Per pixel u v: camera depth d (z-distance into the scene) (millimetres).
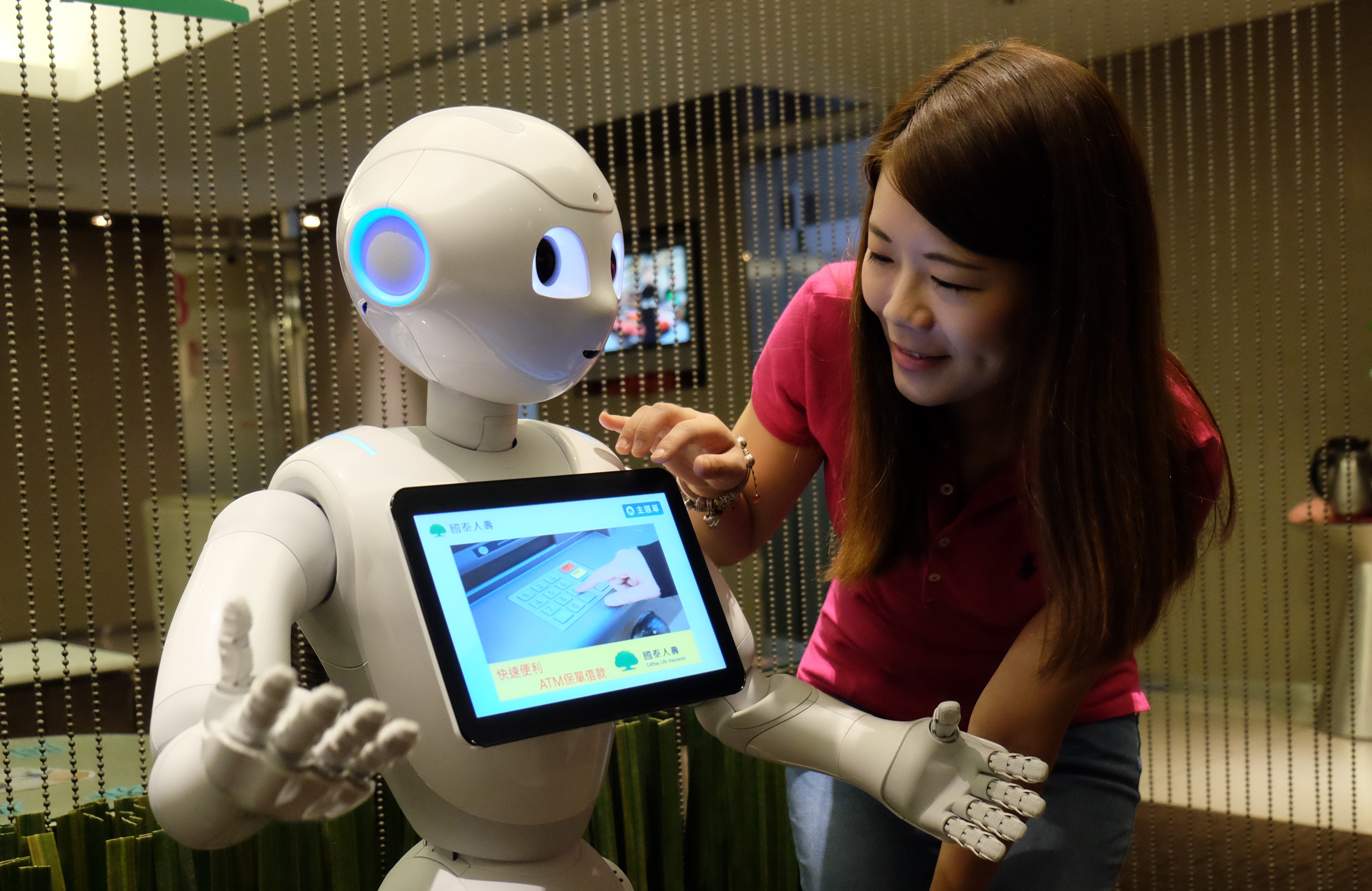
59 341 3752
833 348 1050
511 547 742
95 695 1164
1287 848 2279
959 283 829
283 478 782
